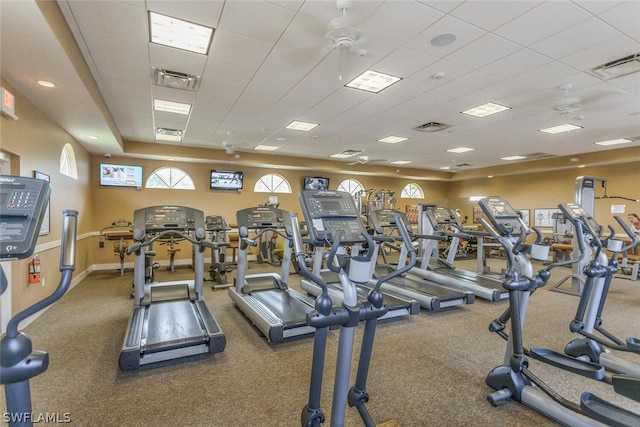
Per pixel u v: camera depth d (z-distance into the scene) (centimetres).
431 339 345
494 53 334
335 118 562
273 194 960
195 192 861
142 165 802
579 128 614
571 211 358
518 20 276
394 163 1037
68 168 562
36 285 397
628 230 344
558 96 455
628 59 344
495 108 508
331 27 282
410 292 467
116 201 772
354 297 163
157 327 312
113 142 613
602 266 288
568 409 204
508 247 252
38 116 400
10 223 122
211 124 598
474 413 218
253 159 874
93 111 420
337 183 1074
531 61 350
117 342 328
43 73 308
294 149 830
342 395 167
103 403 225
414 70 374
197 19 276
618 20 275
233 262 805
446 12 266
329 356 303
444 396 238
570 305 473
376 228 589
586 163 841
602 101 469
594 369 234
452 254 661
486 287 504
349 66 364
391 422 207
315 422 164
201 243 384
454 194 1295
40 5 218
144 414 213
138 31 292
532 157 916
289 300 412
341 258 180
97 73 375
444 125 601
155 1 251
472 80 402
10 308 335
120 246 663
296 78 396
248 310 385
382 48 324
